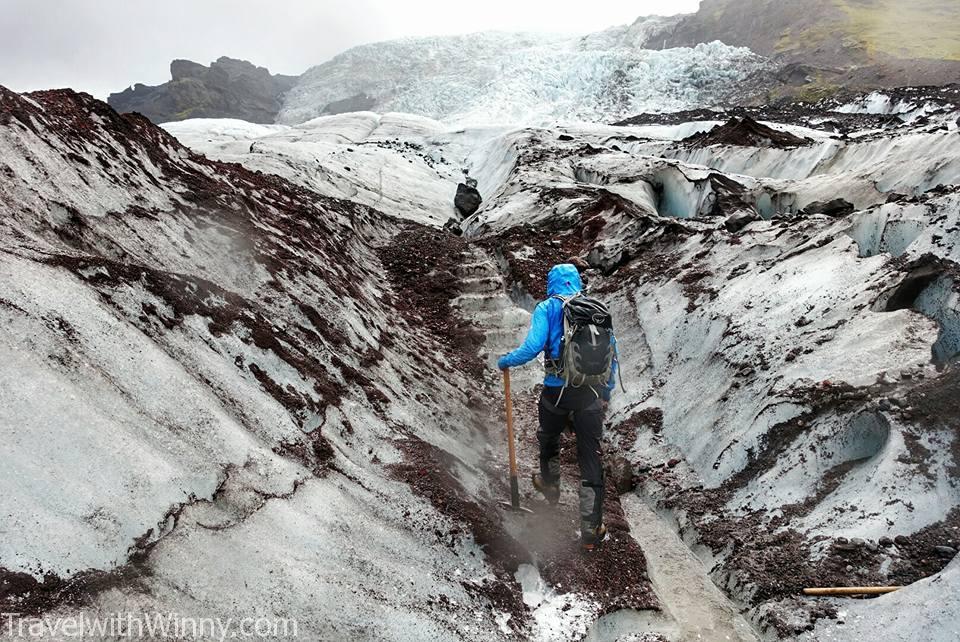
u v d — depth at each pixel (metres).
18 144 4.05
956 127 14.24
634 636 3.32
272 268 5.37
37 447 2.46
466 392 6.12
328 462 3.59
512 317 7.90
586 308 3.70
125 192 4.77
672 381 5.73
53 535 2.26
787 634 3.17
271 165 15.84
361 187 17.42
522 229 10.94
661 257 8.01
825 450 3.98
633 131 31.16
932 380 3.76
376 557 3.12
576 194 13.48
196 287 4.15
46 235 3.61
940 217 4.93
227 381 3.59
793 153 15.93
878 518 3.42
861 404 3.90
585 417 3.71
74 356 2.89
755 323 5.30
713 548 3.93
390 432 4.32
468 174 27.64
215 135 29.66
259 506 2.96
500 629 3.13
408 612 2.90
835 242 5.68
